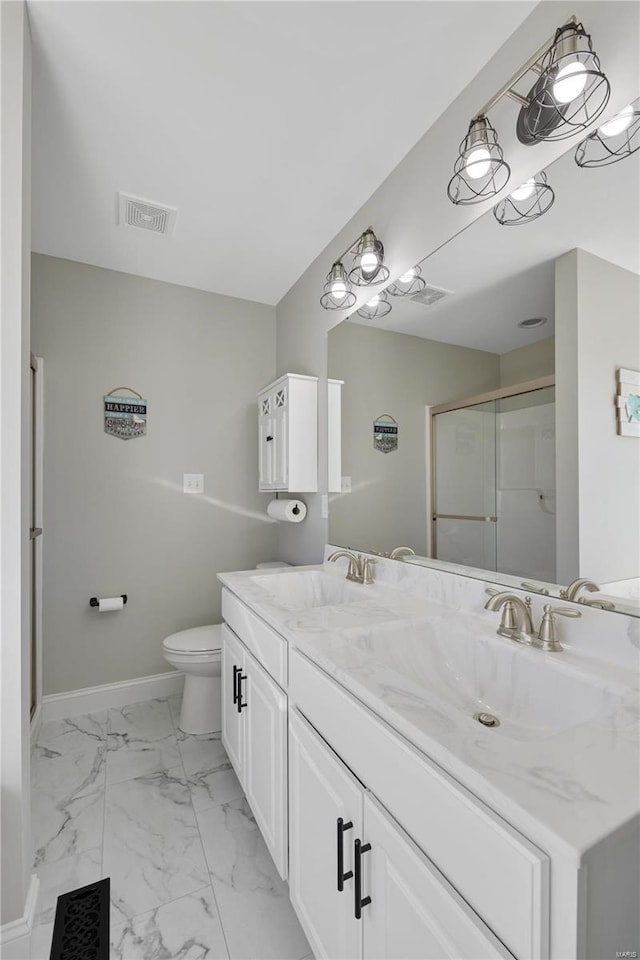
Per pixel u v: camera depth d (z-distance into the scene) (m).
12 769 1.06
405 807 0.70
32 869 1.20
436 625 1.20
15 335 1.07
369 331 1.86
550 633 0.99
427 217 1.52
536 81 1.07
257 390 2.82
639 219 0.90
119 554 2.41
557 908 0.48
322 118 1.47
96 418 2.37
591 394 1.00
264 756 1.30
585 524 1.02
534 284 1.14
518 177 1.18
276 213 1.96
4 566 1.05
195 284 2.61
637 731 0.67
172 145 1.58
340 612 1.29
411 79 1.32
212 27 1.17
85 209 1.92
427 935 0.63
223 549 2.69
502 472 1.25
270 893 1.26
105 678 2.37
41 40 1.20
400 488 1.66
